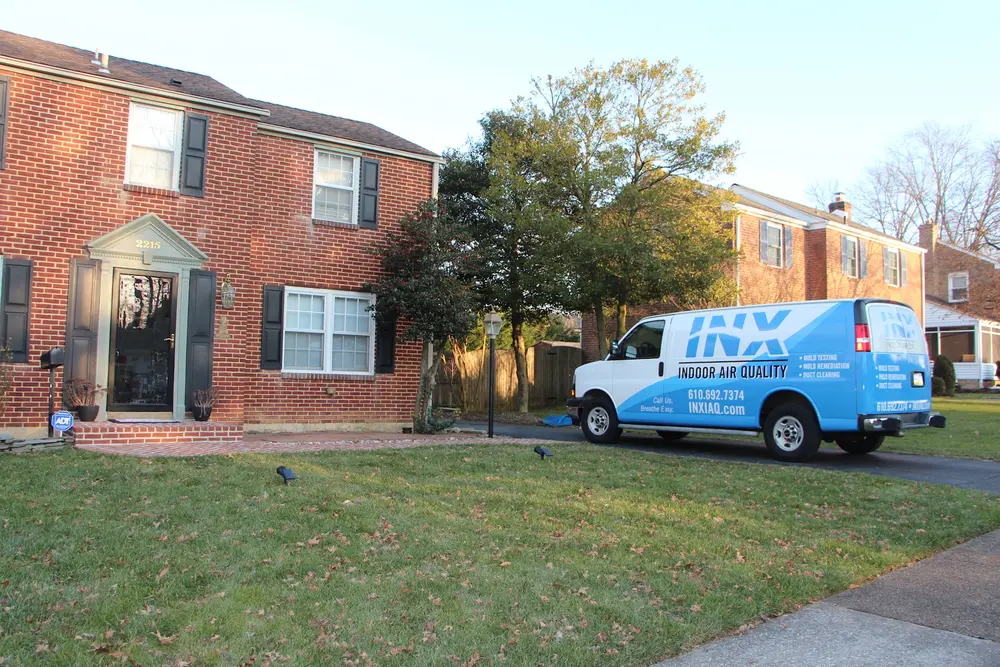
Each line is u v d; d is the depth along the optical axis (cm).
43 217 1107
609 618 440
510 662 380
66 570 486
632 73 1806
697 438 1471
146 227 1168
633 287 1803
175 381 1184
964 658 405
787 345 1120
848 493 819
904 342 1114
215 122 1243
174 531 576
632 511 706
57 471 775
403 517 646
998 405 2202
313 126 1464
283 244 1385
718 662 398
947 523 700
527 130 1961
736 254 1795
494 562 536
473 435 1425
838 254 2759
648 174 1838
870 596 507
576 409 1411
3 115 1088
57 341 1106
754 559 568
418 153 1525
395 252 1412
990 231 4241
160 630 400
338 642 393
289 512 639
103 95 1156
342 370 1449
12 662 356
